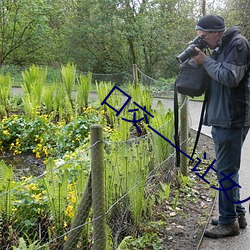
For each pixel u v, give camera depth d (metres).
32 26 17.88
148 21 18.33
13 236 2.94
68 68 8.06
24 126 6.03
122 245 2.93
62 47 19.52
